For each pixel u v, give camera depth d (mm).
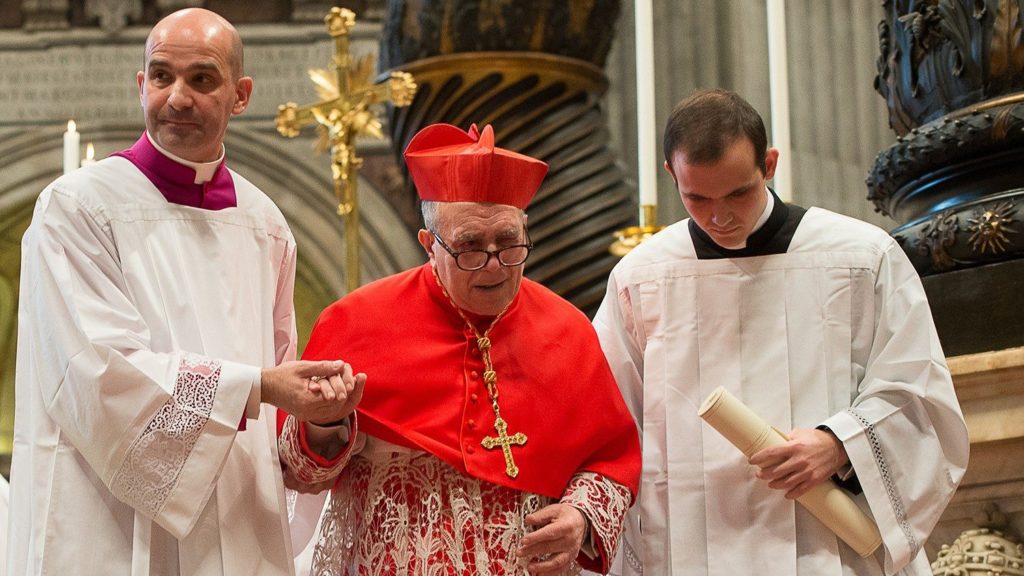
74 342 4285
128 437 4246
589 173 9391
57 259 4410
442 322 4586
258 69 14633
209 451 4254
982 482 5367
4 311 14711
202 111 4574
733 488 4762
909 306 4742
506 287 4379
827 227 4906
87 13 14773
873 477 4551
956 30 5750
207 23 4645
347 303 4660
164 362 4297
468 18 9477
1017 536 5379
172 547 4438
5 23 14781
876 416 4602
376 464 4461
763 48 12203
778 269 4871
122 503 4422
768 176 4680
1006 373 5164
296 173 14516
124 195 4586
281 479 4594
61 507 4352
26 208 14648
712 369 4863
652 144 6609
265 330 4715
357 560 4438
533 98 9602
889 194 6098
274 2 14742
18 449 4504
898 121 6137
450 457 4359
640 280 5004
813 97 12086
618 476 4570
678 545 4781
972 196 5730
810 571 4660
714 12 12273
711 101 4559
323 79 8055
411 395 4461
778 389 4777
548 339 4648
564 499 4473
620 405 4703
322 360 4512
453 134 4660
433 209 4414
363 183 14336
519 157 4375
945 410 4625
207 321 4551
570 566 4492
